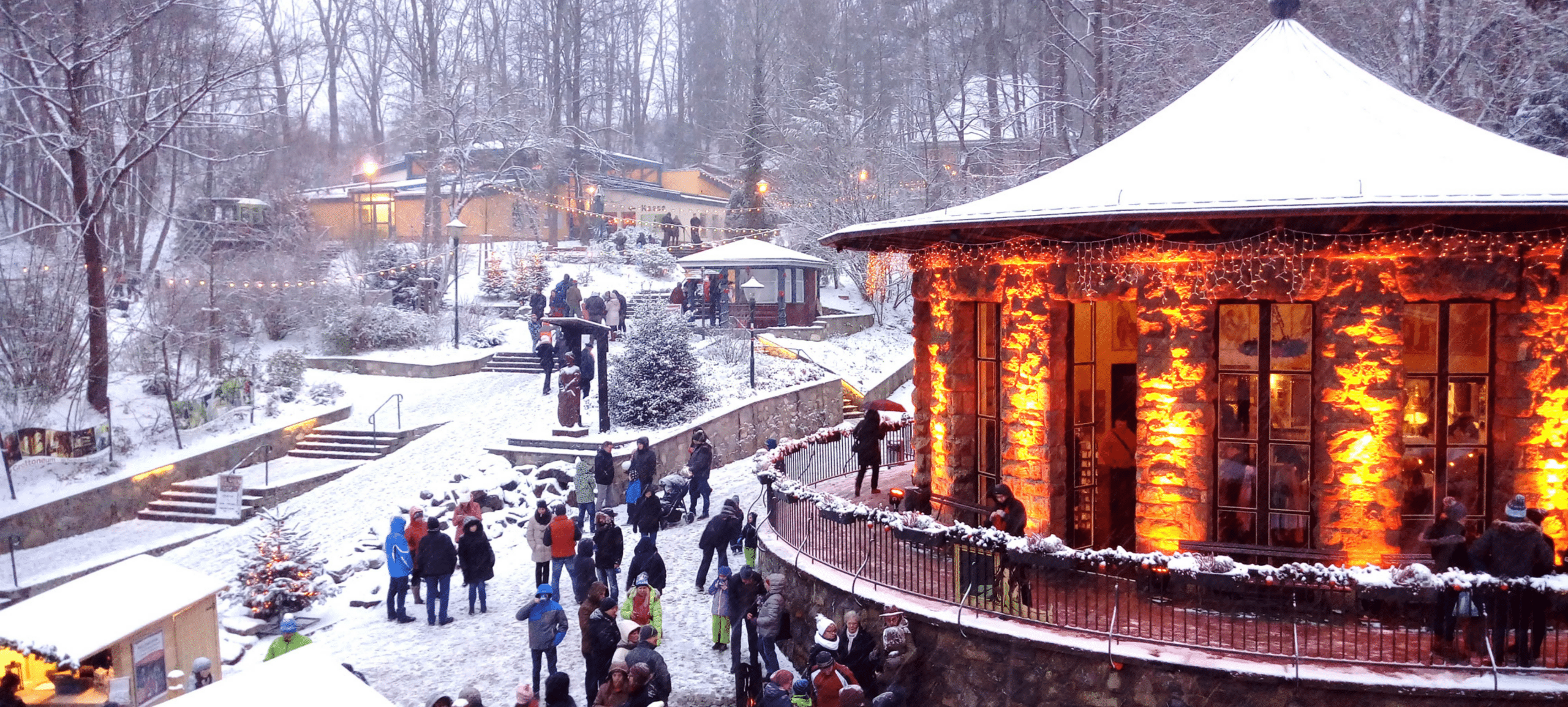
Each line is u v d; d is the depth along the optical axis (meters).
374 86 65.94
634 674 9.41
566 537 15.42
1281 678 9.20
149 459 24.16
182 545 21.09
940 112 46.06
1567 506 11.23
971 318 14.86
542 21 64.88
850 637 11.31
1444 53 28.22
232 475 22.33
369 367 32.44
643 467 19.39
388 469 23.72
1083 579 12.66
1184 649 9.86
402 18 64.19
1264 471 12.09
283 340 35.31
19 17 27.70
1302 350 11.94
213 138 43.66
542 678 12.72
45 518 21.36
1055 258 12.85
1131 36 33.00
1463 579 9.23
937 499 15.16
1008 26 47.53
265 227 40.41
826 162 45.78
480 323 37.03
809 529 13.92
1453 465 11.84
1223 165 12.19
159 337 28.48
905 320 43.69
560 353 30.06
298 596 15.82
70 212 34.44
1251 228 11.46
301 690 7.44
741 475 24.30
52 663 9.85
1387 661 9.53
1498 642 9.40
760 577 12.24
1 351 25.72
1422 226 11.04
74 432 24.27
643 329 25.48
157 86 31.36
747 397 27.50
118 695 9.96
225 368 29.23
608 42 74.75
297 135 62.19
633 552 18.09
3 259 29.84
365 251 41.69
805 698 9.90
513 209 52.81
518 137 49.69
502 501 21.19
